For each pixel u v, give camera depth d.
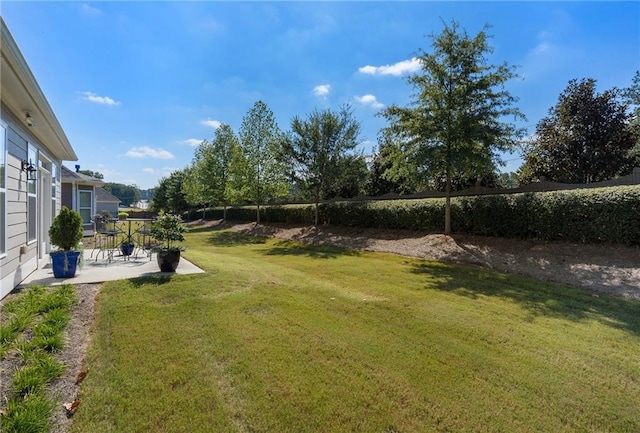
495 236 9.21
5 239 4.41
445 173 9.82
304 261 8.84
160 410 2.22
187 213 35.31
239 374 2.71
